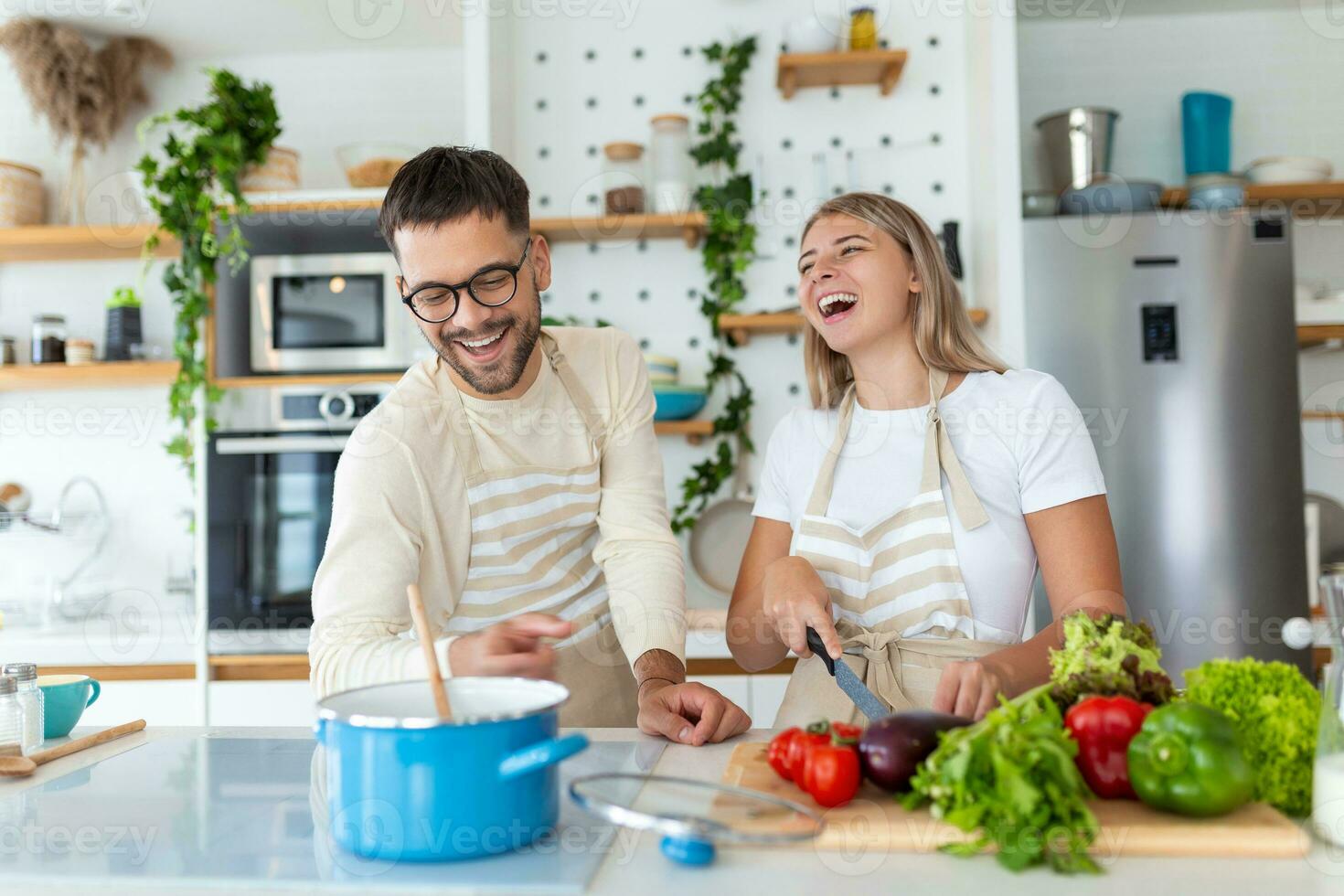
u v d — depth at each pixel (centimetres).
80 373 271
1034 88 302
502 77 280
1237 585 248
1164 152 299
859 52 265
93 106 293
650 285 287
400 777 70
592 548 147
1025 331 254
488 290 115
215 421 259
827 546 136
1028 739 68
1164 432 251
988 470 132
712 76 289
